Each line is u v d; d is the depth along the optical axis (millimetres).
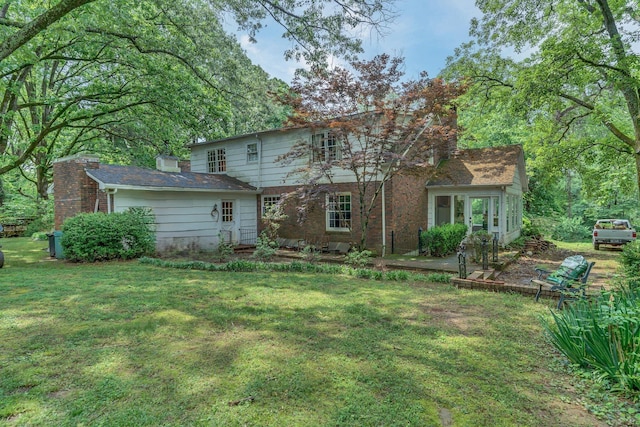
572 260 6059
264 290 6621
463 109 14438
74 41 11695
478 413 2662
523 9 11609
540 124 13180
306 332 4355
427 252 11773
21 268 9164
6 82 11688
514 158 13891
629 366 2928
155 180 12609
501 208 12969
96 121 16938
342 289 6785
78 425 2477
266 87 21359
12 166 12680
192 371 3289
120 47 12336
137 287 6785
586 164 13750
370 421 2541
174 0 12789
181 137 18172
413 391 2957
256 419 2559
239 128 21531
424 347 3900
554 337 3820
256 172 15562
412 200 13148
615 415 2650
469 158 14906
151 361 3504
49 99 13023
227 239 14766
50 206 20266
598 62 9492
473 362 3527
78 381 3094
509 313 5215
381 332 4375
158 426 2471
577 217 23375
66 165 12242
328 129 10633
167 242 12766
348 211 13008
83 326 4516
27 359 3533
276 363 3463
